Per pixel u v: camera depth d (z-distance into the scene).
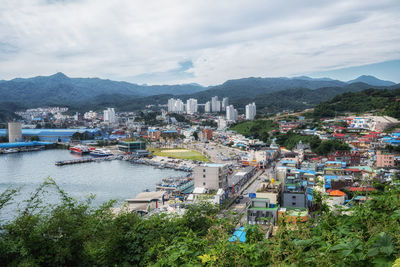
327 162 102.38
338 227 8.86
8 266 13.48
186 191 91.88
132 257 15.23
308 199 57.78
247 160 144.12
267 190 57.44
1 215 51.91
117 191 94.62
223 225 11.95
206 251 9.54
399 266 5.38
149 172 131.88
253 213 47.94
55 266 14.27
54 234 14.70
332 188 69.44
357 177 78.00
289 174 79.38
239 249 8.61
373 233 7.77
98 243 15.66
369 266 6.45
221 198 66.88
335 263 6.84
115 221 16.86
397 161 103.31
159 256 10.81
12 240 13.68
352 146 136.38
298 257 7.55
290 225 9.88
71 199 17.50
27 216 14.54
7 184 100.75
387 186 11.61
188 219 20.19
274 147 161.00
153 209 65.69
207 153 183.38
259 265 8.26
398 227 7.63
